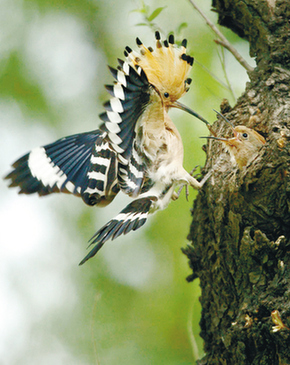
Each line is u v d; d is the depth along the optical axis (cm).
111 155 878
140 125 793
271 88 909
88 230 1348
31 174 852
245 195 796
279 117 862
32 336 1264
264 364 747
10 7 1523
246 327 757
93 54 1538
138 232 1311
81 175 865
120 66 726
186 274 1255
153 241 1291
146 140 850
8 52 1473
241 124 938
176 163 890
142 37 1444
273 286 756
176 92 882
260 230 796
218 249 835
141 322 1236
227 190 834
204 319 888
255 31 975
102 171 872
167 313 1234
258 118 906
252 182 784
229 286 826
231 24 1064
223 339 793
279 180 771
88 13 1552
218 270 842
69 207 1383
